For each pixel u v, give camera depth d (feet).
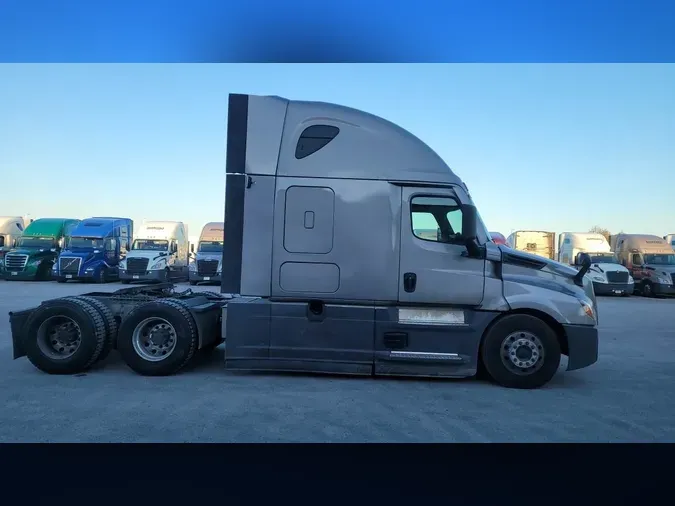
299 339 21.70
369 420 17.02
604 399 20.16
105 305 24.03
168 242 94.17
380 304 21.67
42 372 22.98
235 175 21.66
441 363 21.45
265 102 21.93
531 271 21.89
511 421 17.28
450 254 21.47
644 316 52.80
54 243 94.94
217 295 28.04
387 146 21.75
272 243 21.52
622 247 93.50
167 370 22.30
